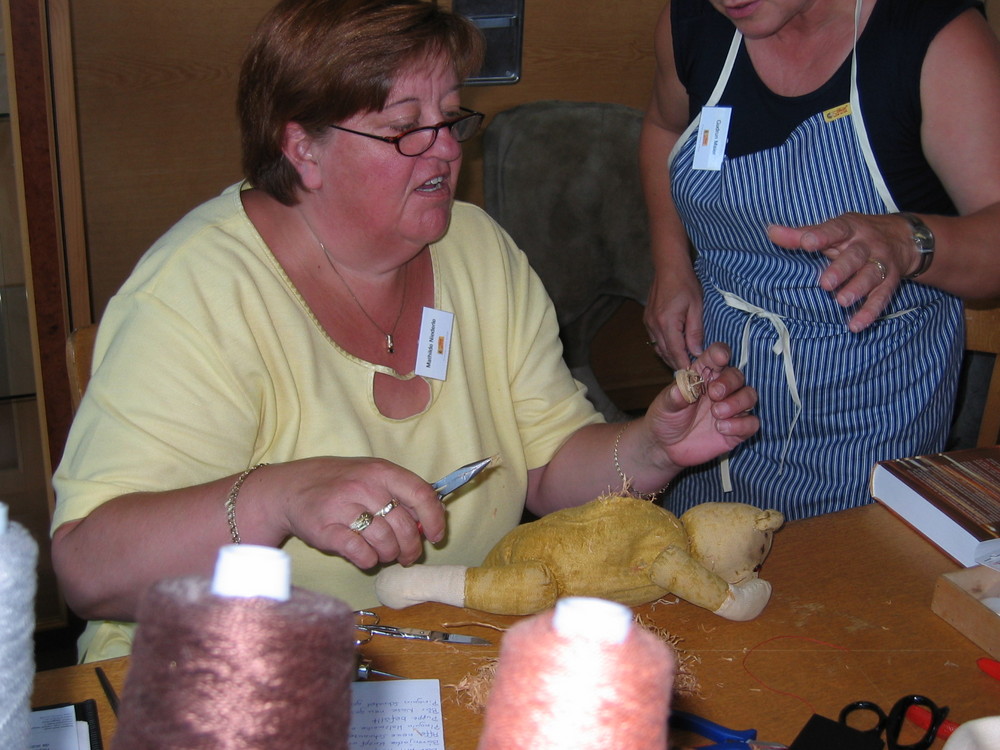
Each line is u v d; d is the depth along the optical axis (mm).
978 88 1276
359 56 975
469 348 1254
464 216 1318
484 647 922
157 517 953
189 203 2670
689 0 1560
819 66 1398
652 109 1791
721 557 993
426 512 917
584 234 2811
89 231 2562
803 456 1588
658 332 1803
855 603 1021
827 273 1023
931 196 1437
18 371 2062
